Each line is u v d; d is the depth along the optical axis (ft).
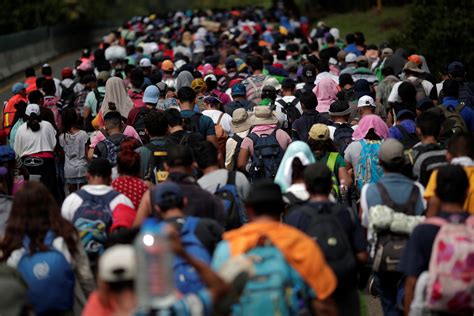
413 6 215.31
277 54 173.88
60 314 52.54
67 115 105.29
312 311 46.75
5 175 69.67
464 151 63.31
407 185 60.44
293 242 45.14
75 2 519.60
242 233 45.50
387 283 60.34
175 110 79.15
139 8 578.25
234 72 146.51
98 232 60.70
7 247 52.31
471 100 102.63
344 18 458.91
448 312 50.29
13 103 125.70
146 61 151.12
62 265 52.31
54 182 105.09
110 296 38.93
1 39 322.96
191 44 259.19
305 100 94.68
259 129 85.15
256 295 43.83
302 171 62.54
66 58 419.33
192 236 49.78
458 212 51.96
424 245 51.39
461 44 196.65
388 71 124.67
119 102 107.55
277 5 506.48
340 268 52.31
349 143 90.38
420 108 92.68
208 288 38.29
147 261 32.12
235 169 87.45
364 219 60.95
